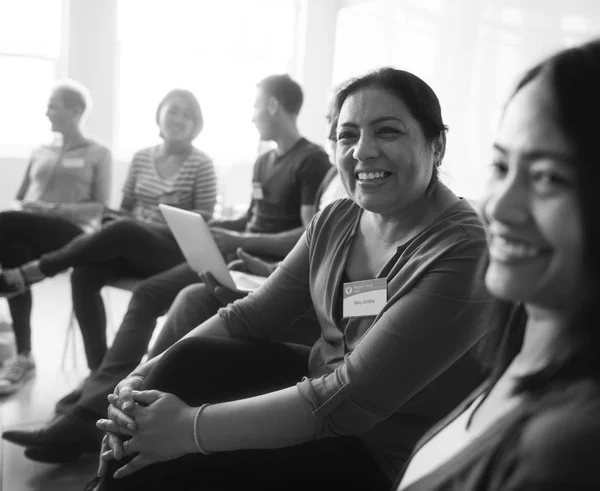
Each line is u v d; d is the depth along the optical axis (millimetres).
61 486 2197
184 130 3484
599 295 516
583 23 3404
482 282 809
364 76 1392
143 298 2568
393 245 1390
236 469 1397
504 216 565
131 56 6160
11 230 3221
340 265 1462
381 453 1374
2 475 2252
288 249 2857
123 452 1368
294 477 1399
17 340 3221
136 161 3641
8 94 5766
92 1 5805
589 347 525
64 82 3951
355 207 1520
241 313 1659
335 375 1255
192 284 2607
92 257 2895
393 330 1226
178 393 1463
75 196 3877
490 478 544
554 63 549
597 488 452
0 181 5719
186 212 2328
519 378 593
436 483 630
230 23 6480
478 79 4246
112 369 2457
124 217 3211
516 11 3889
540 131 538
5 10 5652
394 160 1328
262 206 3145
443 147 1432
